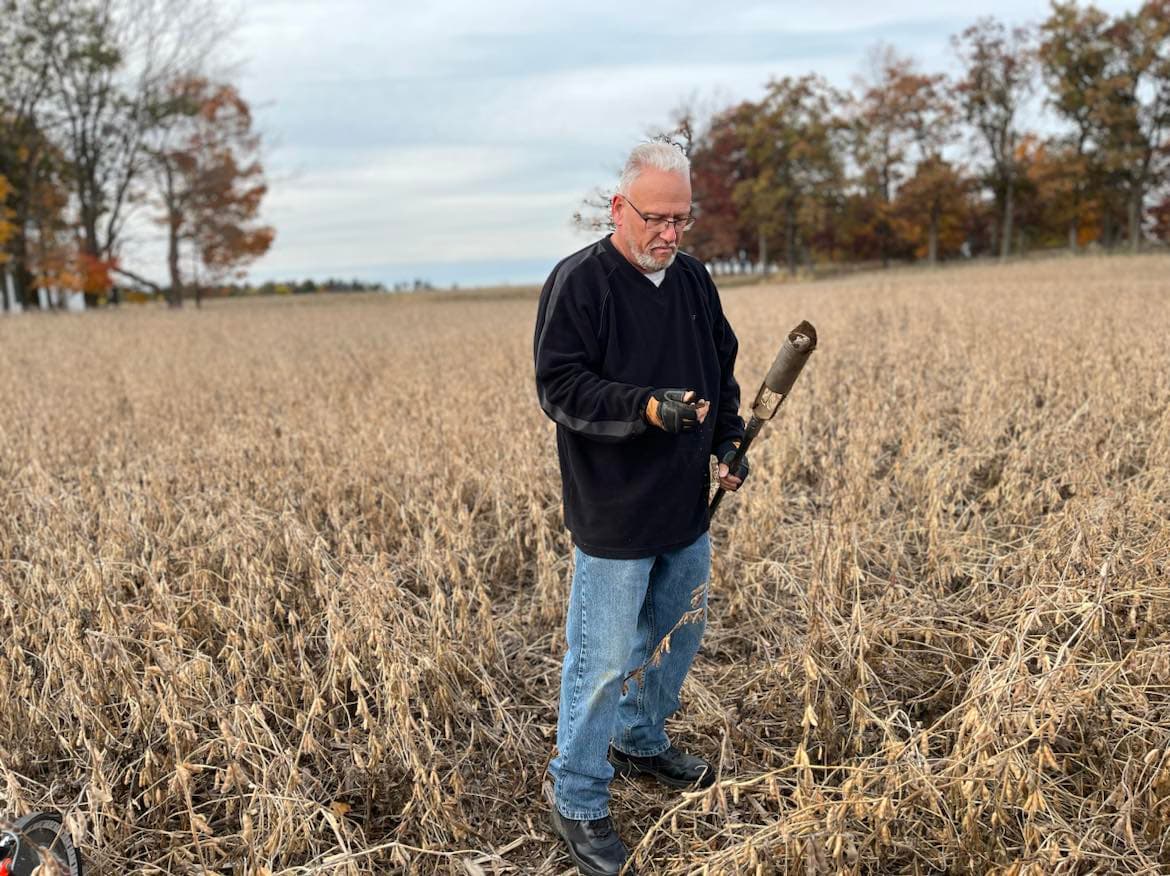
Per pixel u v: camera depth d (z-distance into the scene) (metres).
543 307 2.83
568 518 2.91
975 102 55.53
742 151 62.12
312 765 3.39
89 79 41.91
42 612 3.87
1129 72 51.88
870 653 3.59
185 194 41.41
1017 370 8.22
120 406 9.80
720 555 4.54
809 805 2.48
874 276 48.25
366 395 9.44
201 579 4.17
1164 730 2.89
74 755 3.25
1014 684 2.79
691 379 2.87
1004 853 2.58
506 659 4.07
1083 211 54.06
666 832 2.87
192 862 2.93
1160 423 5.83
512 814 3.19
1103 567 3.24
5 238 39.53
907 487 5.53
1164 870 2.58
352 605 3.78
